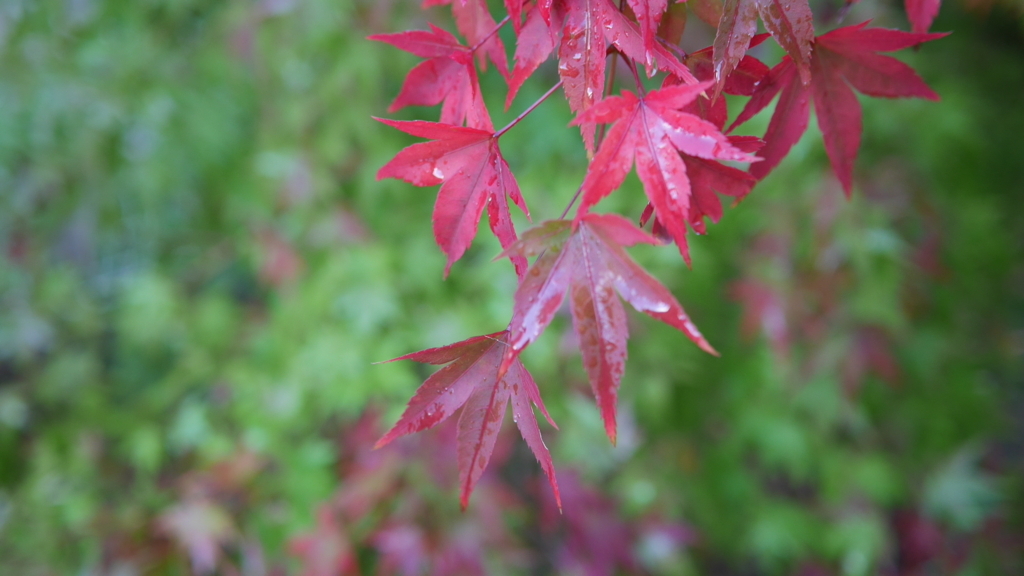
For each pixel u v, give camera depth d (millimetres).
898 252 1017
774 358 1018
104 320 1340
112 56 1146
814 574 1091
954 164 1146
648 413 1035
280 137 1096
